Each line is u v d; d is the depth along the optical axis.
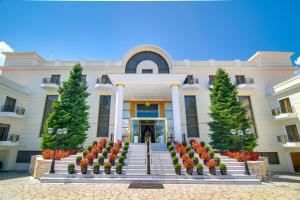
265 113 20.58
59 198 7.54
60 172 11.38
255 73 22.11
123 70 21.50
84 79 21.88
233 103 17.02
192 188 9.29
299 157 18.09
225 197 7.80
